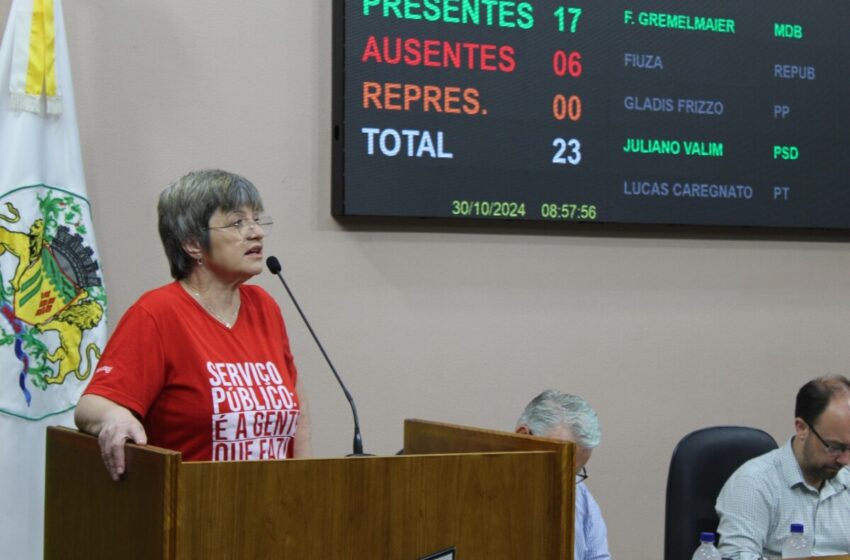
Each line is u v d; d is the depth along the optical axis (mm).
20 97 2768
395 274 3326
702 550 2506
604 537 2703
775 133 3717
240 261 1928
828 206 3781
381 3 3258
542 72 3432
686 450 2875
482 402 3410
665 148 3570
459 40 3342
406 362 3332
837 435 2691
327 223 3264
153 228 3100
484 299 3422
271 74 3219
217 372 1869
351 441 3264
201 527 1385
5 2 2959
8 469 2668
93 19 3051
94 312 2811
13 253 2711
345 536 1477
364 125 3232
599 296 3562
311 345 3230
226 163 3168
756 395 3766
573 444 1645
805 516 2775
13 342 2691
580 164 3469
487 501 1583
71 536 1672
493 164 3367
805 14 3770
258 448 1895
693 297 3688
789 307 3818
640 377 3611
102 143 3051
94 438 1600
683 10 3611
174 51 3125
